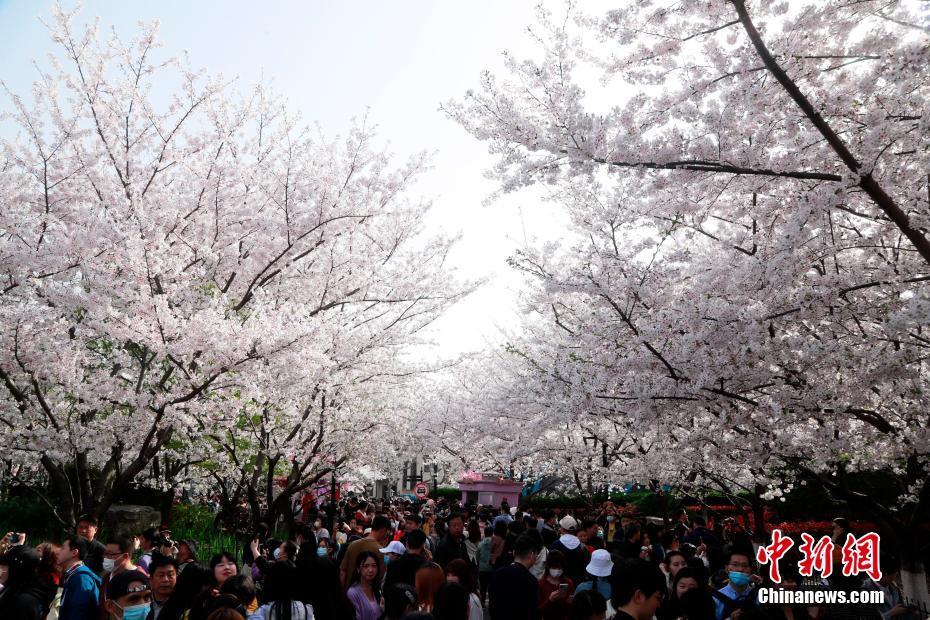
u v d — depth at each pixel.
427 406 19.91
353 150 13.66
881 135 6.58
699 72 7.57
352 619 5.43
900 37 7.41
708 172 7.71
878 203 6.80
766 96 7.18
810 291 7.36
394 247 14.52
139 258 10.02
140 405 10.74
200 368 12.03
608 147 7.17
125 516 13.20
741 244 9.38
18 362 10.62
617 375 8.59
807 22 7.11
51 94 11.86
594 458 16.45
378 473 24.62
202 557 11.74
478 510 16.14
